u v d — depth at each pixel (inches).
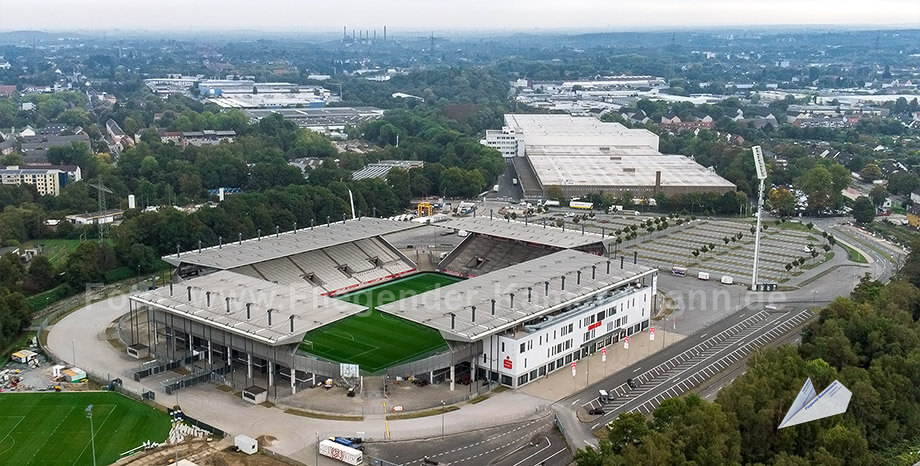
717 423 7844.5
